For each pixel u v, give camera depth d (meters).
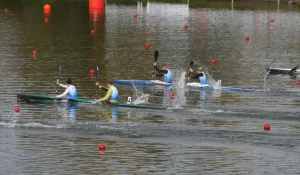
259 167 70.25
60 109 95.62
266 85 121.19
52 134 81.56
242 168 69.81
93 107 97.50
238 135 82.00
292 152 75.12
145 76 126.94
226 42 180.62
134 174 67.75
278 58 154.88
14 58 142.50
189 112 95.25
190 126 86.44
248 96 109.75
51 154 73.81
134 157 73.19
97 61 142.38
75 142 78.44
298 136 81.81
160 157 73.31
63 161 71.50
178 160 72.31
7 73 124.50
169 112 95.31
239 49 168.12
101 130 83.69
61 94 101.81
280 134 82.69
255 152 75.12
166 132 83.19
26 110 94.44
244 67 141.50
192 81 127.00
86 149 75.81
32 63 136.62
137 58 148.38
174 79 125.69
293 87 119.69
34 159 72.00
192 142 78.88
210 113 94.62
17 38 174.38
